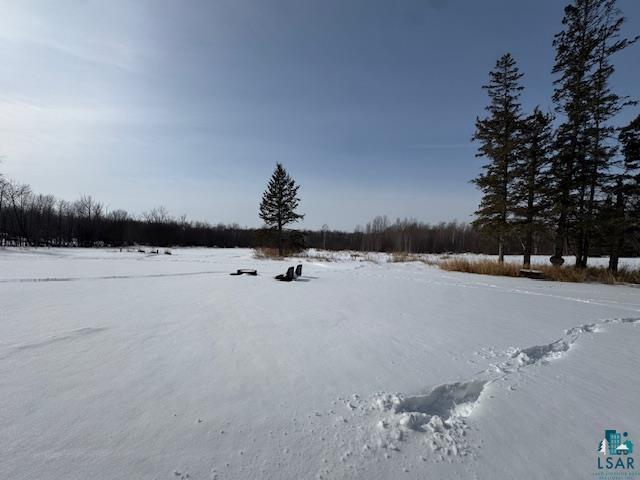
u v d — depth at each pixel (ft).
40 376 10.32
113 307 20.89
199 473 6.22
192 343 13.83
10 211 157.07
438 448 7.21
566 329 17.21
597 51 46.39
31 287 29.60
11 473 6.05
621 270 47.70
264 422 7.96
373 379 10.52
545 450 7.21
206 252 122.72
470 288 33.68
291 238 102.78
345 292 28.71
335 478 6.21
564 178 48.29
